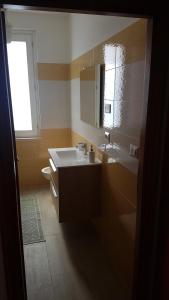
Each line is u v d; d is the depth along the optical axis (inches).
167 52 47.1
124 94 69.9
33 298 73.5
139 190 55.7
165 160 50.5
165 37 46.4
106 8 42.9
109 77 81.2
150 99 48.8
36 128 153.8
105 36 82.4
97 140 99.3
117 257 82.5
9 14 132.0
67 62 145.6
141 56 58.5
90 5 42.4
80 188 98.3
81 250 96.7
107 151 88.0
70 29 135.9
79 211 100.8
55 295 74.7
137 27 59.8
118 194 79.7
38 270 85.4
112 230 86.8
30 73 144.2
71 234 107.5
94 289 77.0
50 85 146.6
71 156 120.3
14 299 52.9
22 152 151.6
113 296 74.1
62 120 153.6
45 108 149.1
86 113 107.3
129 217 71.4
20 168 153.3
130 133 67.7
